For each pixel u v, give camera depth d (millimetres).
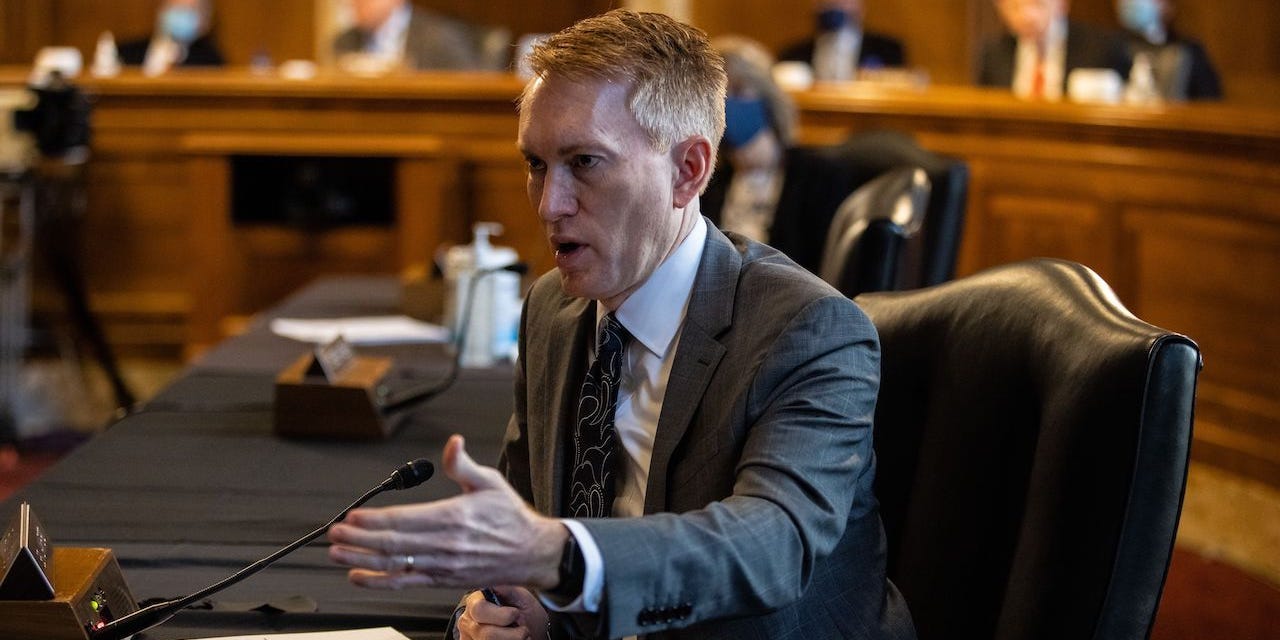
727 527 2316
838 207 6434
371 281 7645
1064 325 2717
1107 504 2477
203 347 10320
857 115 10039
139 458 4355
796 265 2828
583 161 2557
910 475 3084
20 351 10523
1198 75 12008
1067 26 12266
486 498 2133
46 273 10797
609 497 2771
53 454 9164
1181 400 2459
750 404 2566
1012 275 2979
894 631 2727
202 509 3869
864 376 2590
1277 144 7738
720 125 2693
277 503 3949
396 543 2088
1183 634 6262
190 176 10273
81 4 14328
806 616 2646
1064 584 2520
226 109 10273
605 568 2211
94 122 10375
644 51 2561
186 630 3020
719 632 2611
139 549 3529
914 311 3139
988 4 14516
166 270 10727
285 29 14883
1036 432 2768
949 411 2963
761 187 7176
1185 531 7684
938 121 9789
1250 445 8172
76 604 2674
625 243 2600
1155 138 8625
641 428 2764
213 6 14812
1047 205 9367
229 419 4840
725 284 2727
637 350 2791
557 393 2949
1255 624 6402
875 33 13562
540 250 8281
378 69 11852
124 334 10828
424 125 10273
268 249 10336
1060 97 9844
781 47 14992
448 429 4770
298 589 3295
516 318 5895
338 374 4703
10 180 9641
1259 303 8039
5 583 2645
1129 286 8930
